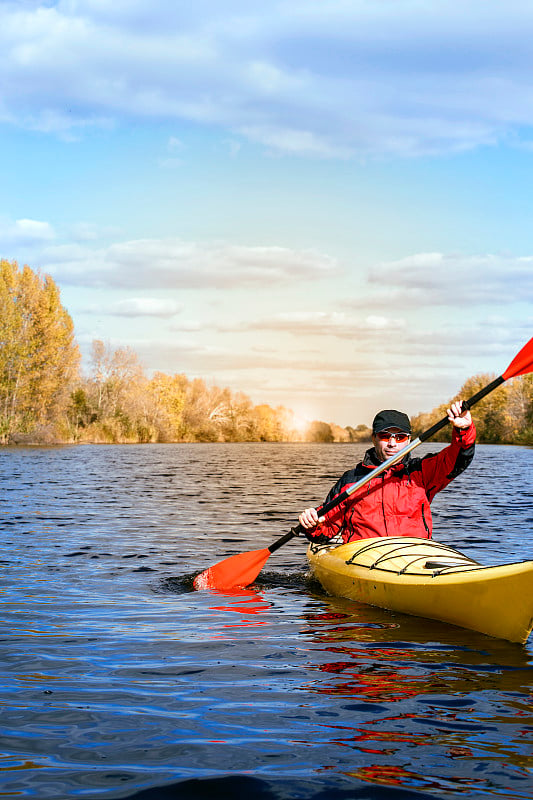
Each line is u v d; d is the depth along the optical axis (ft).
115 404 189.47
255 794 8.25
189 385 236.63
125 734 9.84
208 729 10.03
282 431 265.75
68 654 13.38
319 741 9.65
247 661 13.15
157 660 13.14
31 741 9.59
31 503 40.78
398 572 17.29
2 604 17.20
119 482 57.72
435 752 9.30
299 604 18.03
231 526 31.86
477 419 217.77
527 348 17.60
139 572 21.43
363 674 12.46
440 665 12.96
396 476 19.75
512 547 25.88
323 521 20.12
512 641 14.55
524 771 8.77
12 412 148.97
